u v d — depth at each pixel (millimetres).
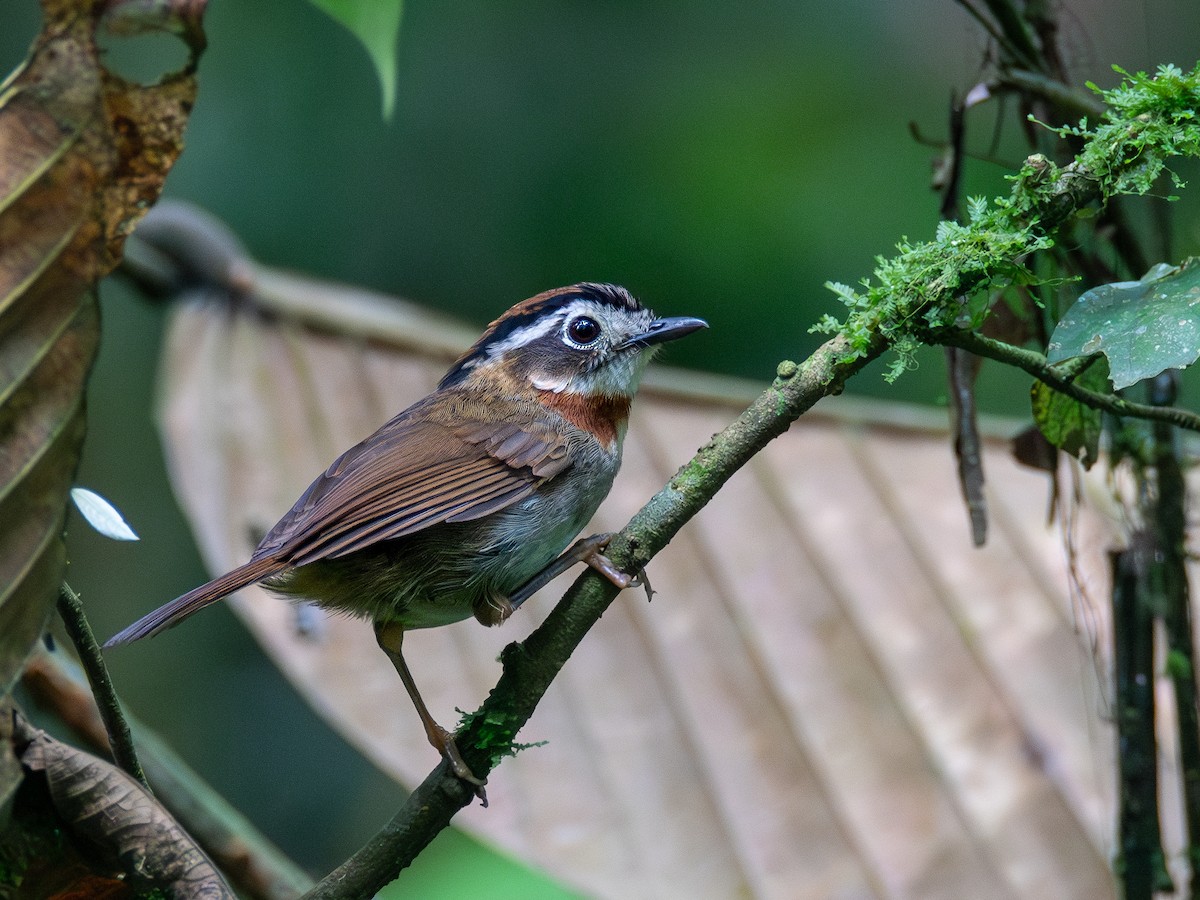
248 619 8703
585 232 14180
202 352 10023
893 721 8492
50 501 4047
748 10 14562
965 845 7871
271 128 14117
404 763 8219
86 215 4113
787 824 8016
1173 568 6473
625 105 14453
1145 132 5207
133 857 4621
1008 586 9172
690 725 8492
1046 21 6691
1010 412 13336
